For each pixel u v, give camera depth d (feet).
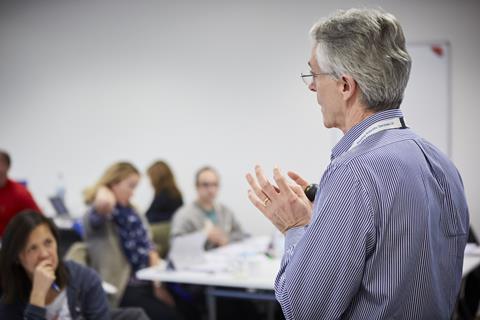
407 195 3.10
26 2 18.29
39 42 18.21
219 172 16.15
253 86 15.64
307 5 14.88
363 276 3.15
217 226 12.98
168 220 14.33
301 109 15.10
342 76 3.30
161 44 16.70
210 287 10.51
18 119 18.61
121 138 17.30
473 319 11.65
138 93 17.03
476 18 13.52
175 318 10.34
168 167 14.70
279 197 3.50
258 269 9.66
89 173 17.78
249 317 11.94
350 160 3.17
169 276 9.77
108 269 10.57
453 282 3.47
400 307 3.12
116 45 17.24
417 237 3.10
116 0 17.16
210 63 16.14
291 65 15.17
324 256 3.09
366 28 3.23
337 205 3.10
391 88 3.25
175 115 16.63
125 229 11.00
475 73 13.61
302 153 15.12
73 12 17.71
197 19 16.21
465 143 13.73
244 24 15.66
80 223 14.25
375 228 3.07
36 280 6.01
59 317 6.37
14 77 18.60
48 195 18.30
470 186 13.74
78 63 17.74
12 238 6.12
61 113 18.06
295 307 3.16
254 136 15.69
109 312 6.72
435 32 13.76
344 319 3.22
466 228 3.57
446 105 13.76
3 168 13.93
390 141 3.25
